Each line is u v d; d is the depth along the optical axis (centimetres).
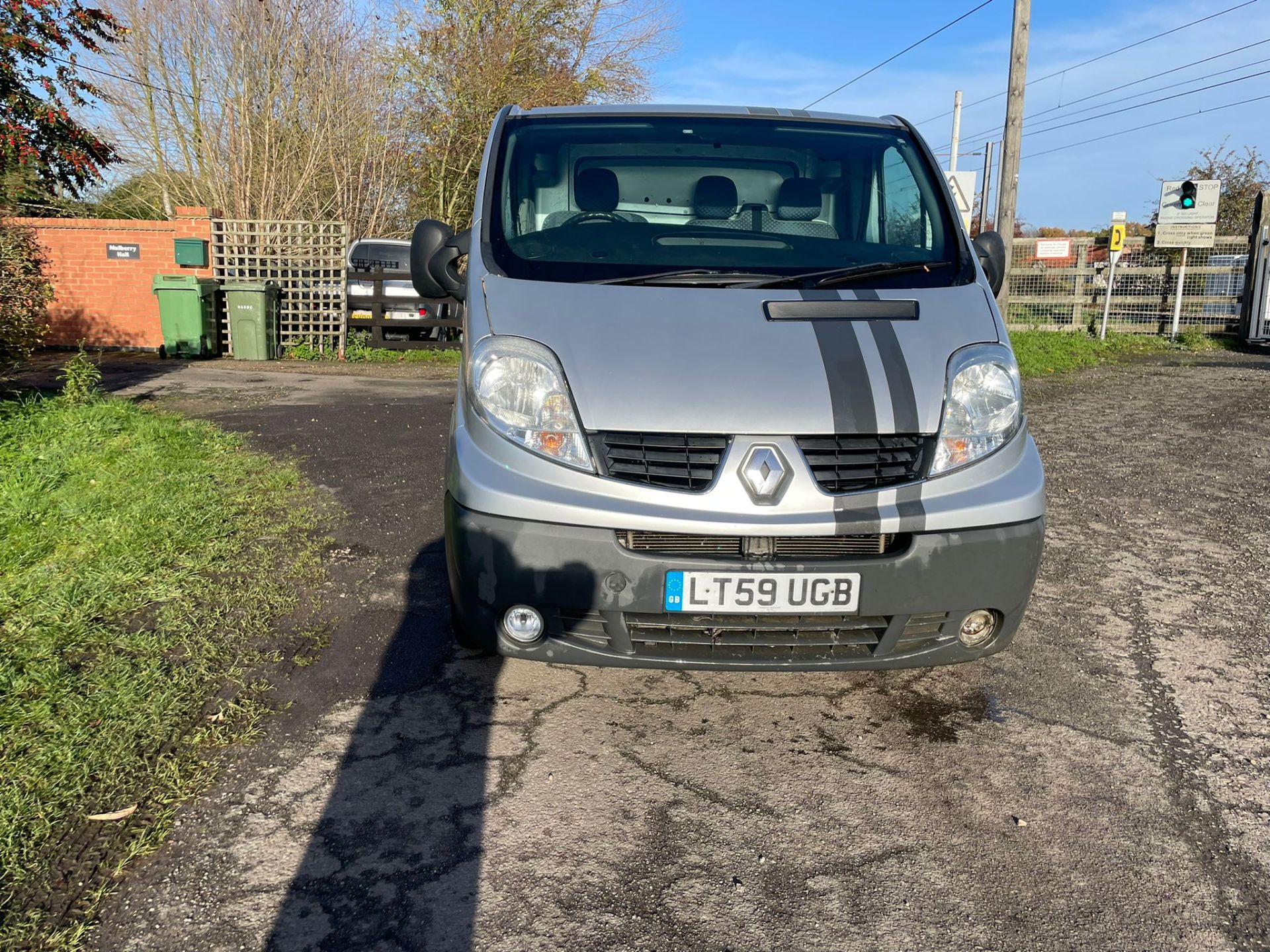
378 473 663
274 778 289
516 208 391
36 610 393
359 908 235
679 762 306
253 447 740
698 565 288
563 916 234
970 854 262
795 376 308
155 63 2005
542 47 2428
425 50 2286
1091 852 263
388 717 328
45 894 234
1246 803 288
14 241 769
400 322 1519
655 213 395
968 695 358
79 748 296
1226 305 1947
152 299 1509
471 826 269
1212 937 231
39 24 1388
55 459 632
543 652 305
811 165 416
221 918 230
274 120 1988
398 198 2314
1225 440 858
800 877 250
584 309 331
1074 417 986
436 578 458
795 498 292
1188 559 523
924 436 307
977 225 3169
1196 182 1859
